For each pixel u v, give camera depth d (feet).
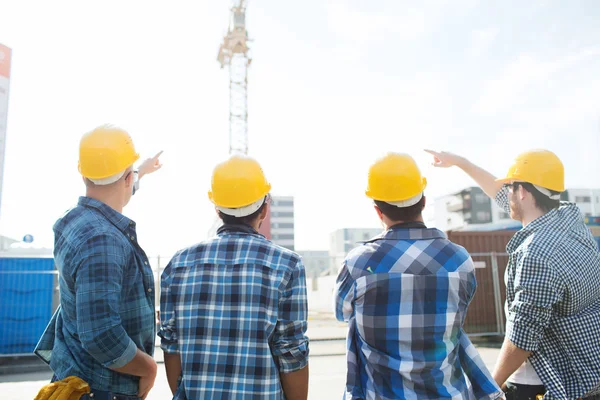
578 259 7.18
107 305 6.21
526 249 7.26
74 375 6.59
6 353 30.96
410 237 6.86
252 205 7.46
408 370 6.25
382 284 6.54
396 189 6.89
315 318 71.20
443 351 6.41
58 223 7.00
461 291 6.61
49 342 7.54
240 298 6.88
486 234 42.09
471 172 9.70
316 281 112.98
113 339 6.14
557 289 6.91
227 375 6.65
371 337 6.55
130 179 7.63
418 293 6.48
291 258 7.13
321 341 40.57
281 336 6.84
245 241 7.24
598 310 7.32
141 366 6.58
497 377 7.20
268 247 7.21
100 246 6.43
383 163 7.09
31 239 44.70
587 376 7.04
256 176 7.59
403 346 6.40
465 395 6.41
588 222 59.16
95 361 6.58
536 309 6.91
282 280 6.92
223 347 6.74
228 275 7.01
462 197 208.74
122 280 6.71
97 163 7.00
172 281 7.27
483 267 40.70
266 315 6.79
